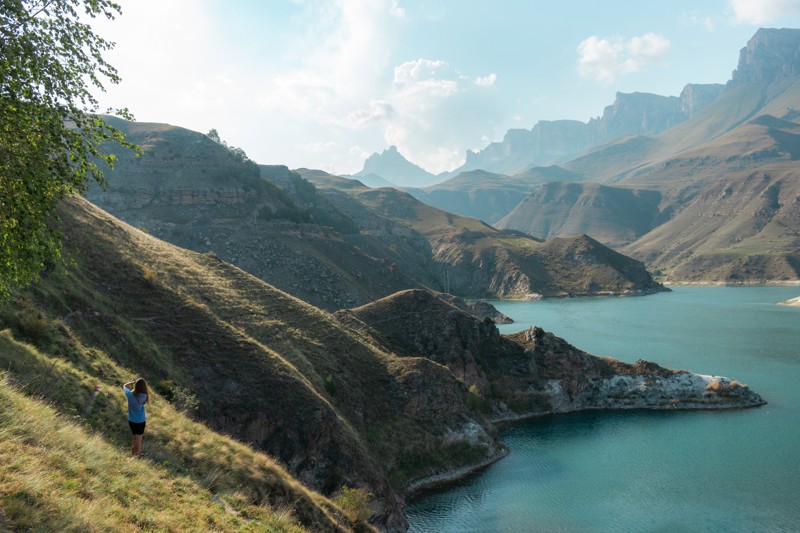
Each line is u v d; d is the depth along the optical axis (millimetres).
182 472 27828
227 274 84875
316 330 80375
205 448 32938
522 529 53688
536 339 109938
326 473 51281
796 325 185500
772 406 95000
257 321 71375
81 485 18266
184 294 63438
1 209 19672
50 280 45156
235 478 31688
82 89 21859
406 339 105938
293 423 52562
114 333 45906
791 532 52031
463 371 98500
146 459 25766
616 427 86438
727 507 57406
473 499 60406
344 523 40812
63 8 21125
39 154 20375
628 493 61500
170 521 19828
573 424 88688
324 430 53750
